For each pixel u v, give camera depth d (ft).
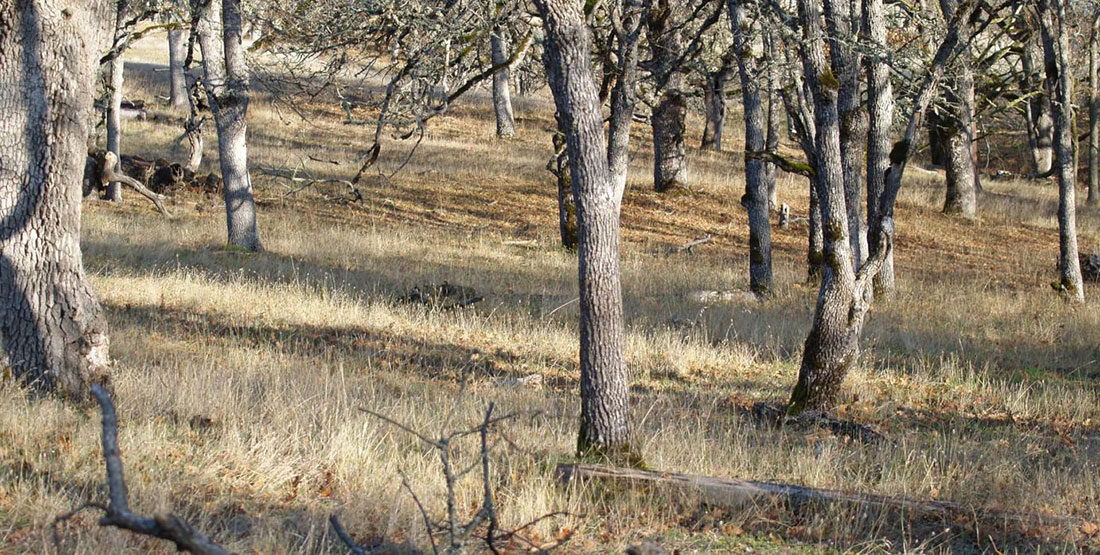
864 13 42.96
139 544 16.40
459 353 36.81
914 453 24.66
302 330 38.63
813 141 29.22
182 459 20.71
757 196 54.54
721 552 18.11
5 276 24.22
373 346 36.65
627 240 76.28
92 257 52.13
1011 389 33.55
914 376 35.94
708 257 71.51
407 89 36.01
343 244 64.23
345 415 23.47
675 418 27.35
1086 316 49.19
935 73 29.43
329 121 115.03
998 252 78.95
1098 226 92.07
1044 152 119.14
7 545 15.84
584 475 20.42
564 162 69.15
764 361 38.29
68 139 24.71
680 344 38.70
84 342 24.79
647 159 108.88
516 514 18.83
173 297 42.75
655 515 19.69
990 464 24.18
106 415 9.39
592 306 21.03
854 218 36.96
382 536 17.57
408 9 33.81
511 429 24.25
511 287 53.47
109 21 26.32
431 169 95.25
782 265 69.62
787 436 26.68
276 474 20.22
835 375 28.78
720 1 38.19
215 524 17.61
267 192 82.64
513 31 36.60
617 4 32.81
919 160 125.39
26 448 20.20
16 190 24.23
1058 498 21.77
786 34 32.55
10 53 24.32
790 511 20.38
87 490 18.42
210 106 60.23
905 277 64.85
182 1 61.26
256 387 27.25
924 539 19.53
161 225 66.39
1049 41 55.06
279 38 45.19
